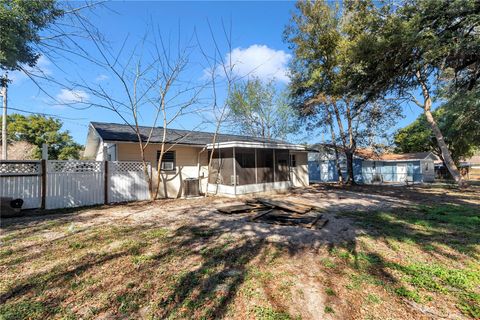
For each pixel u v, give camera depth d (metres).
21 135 21.41
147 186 10.64
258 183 12.42
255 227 5.80
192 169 12.55
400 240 4.73
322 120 17.91
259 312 2.45
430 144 27.88
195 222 6.31
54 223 6.13
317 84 13.77
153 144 11.10
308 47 14.49
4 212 6.80
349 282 3.06
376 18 4.99
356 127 17.75
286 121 24.72
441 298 2.70
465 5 3.97
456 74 5.40
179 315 2.42
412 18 4.39
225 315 2.42
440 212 7.37
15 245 4.42
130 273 3.32
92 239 4.80
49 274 3.27
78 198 8.77
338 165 19.08
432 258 3.83
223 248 4.34
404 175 24.58
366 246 4.42
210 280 3.13
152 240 4.77
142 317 2.40
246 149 11.94
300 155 17.62
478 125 10.59
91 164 9.13
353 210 7.94
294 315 2.40
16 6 4.18
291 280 3.12
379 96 6.12
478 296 2.71
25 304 2.58
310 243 4.61
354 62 5.40
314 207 8.08
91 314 2.44
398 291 2.83
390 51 4.79
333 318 2.36
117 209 8.19
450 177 28.61
